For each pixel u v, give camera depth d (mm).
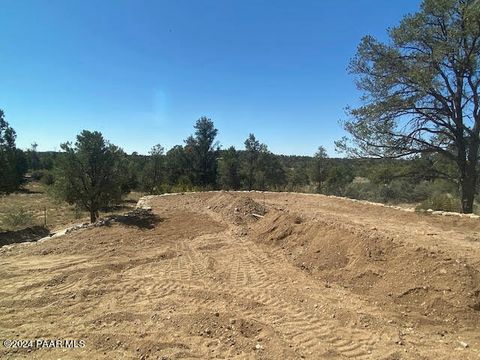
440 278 5637
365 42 14500
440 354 4297
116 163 19812
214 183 36906
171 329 5160
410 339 4680
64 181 18719
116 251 9336
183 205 16422
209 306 5910
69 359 4473
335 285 6621
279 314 5547
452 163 15742
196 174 36656
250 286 6785
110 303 6176
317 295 6199
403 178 15789
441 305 5266
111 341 4875
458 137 13969
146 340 4840
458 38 12680
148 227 11844
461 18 12578
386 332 4871
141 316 5613
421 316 5203
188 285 6918
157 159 36719
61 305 6152
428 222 10266
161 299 6281
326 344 4629
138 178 37625
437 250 6211
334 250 7656
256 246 9672
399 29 13859
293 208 13430
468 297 5211
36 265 8383
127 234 10930
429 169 15211
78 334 5121
